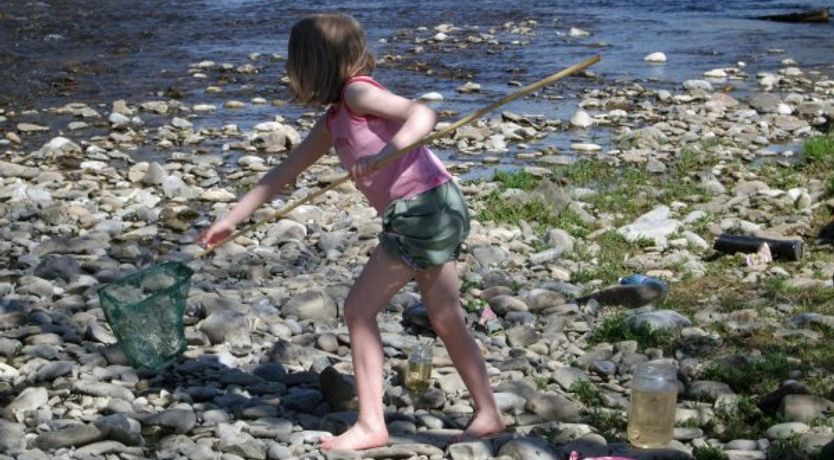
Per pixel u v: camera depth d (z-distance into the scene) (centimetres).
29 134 1536
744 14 2639
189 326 845
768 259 996
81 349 790
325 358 789
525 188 1256
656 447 654
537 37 2341
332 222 1152
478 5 2756
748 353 793
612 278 966
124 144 1491
